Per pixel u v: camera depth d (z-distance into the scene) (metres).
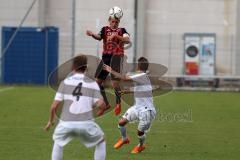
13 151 50.44
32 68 126.12
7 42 125.38
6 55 125.50
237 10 137.50
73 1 124.56
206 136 61.44
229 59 135.75
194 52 132.00
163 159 48.16
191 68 131.75
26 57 125.94
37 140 56.34
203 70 131.88
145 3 136.75
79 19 133.50
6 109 81.94
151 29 138.12
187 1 137.75
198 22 137.88
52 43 125.94
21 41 125.50
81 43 132.00
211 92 121.19
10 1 132.62
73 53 123.56
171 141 57.78
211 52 131.75
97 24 115.81
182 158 48.81
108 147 53.47
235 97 109.00
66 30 134.12
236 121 74.25
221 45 136.00
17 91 110.44
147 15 137.88
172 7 137.75
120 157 48.62
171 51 135.50
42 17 133.62
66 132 37.59
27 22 133.62
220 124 71.25
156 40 135.88
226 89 126.50
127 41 56.34
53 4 134.62
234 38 135.88
